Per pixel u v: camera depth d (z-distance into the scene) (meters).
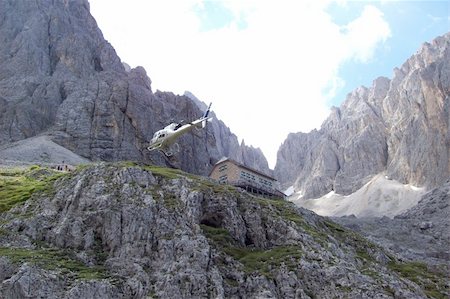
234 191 80.81
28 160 155.62
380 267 75.50
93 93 199.50
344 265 67.44
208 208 74.38
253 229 74.56
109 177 77.00
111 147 182.62
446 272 86.00
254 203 78.94
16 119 186.38
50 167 144.12
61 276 57.44
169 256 63.66
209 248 65.12
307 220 82.00
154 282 60.41
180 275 60.25
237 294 61.47
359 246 86.06
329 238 76.88
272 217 76.50
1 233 66.94
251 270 65.06
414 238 168.75
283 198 142.25
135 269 61.62
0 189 93.31
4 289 54.66
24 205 75.75
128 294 58.53
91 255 64.44
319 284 63.84
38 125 190.50
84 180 76.25
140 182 76.19
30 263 58.00
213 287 60.12
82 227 68.12
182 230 67.19
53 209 73.00
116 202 70.69
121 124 190.00
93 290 56.53
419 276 79.81
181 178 78.94
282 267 65.44
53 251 64.50
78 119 188.50
